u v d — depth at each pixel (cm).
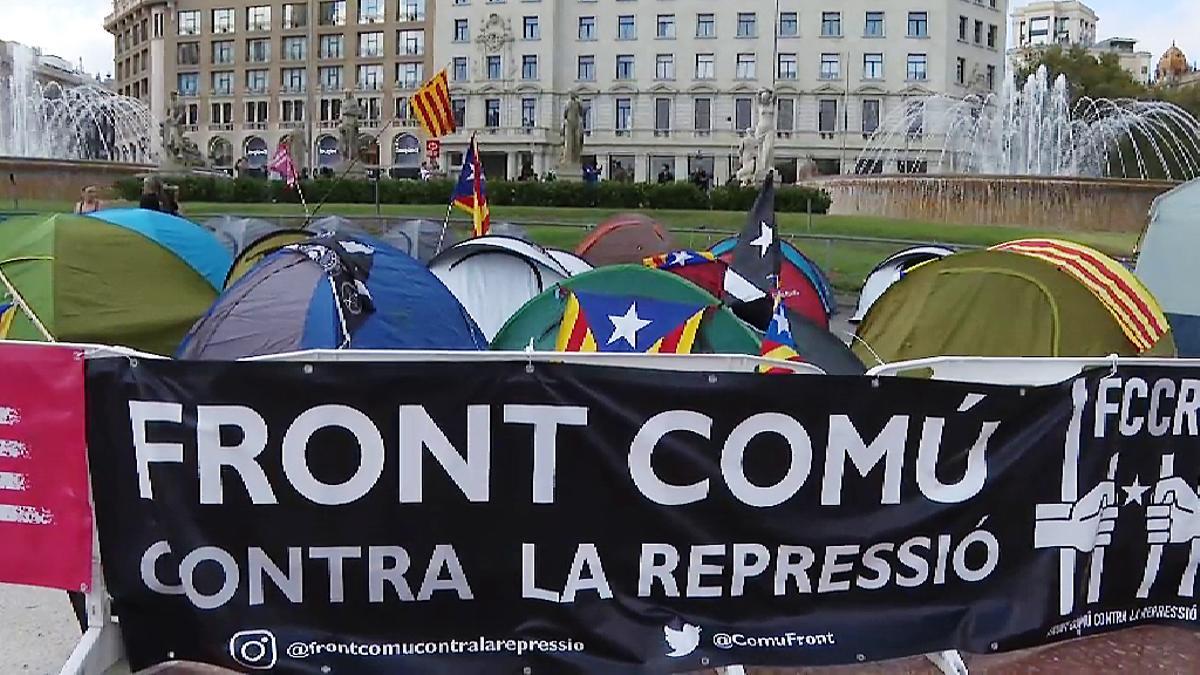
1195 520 470
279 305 692
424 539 406
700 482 416
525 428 404
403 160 9200
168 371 394
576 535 412
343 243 737
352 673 408
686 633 421
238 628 404
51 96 5000
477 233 1364
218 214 2231
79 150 4984
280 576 404
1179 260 1071
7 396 400
